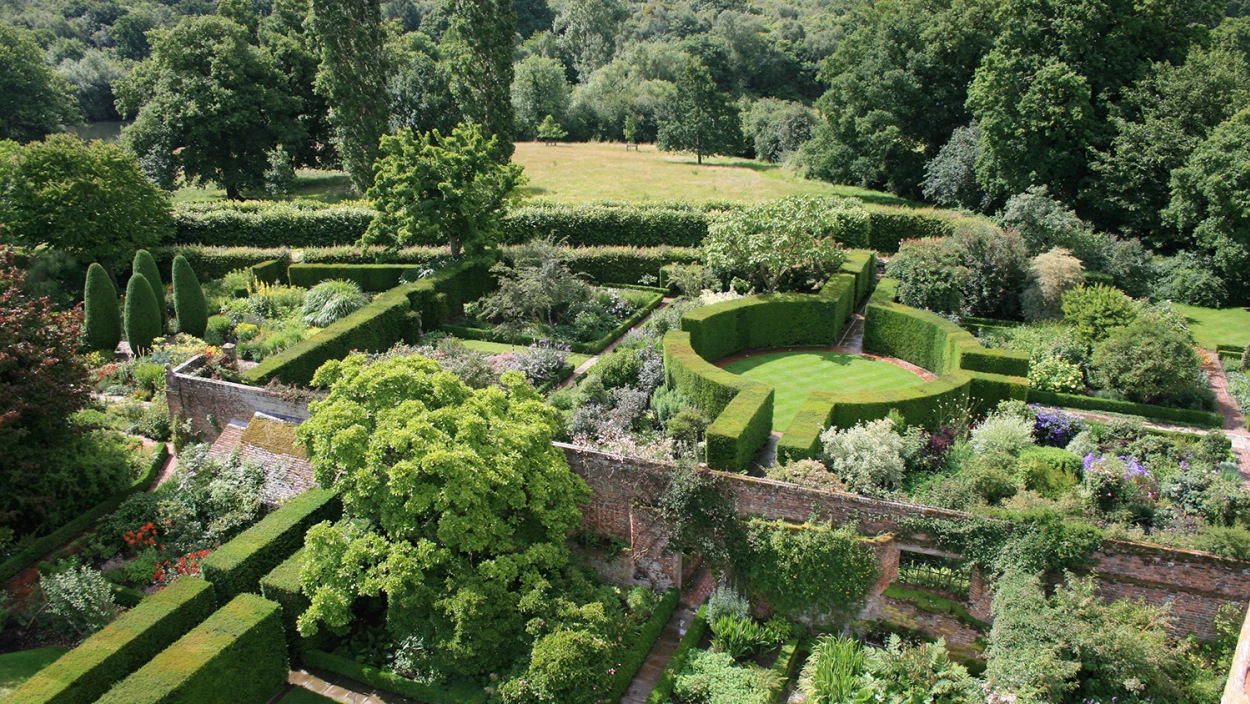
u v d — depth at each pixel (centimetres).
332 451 1563
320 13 4541
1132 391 2491
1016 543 1476
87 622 1617
